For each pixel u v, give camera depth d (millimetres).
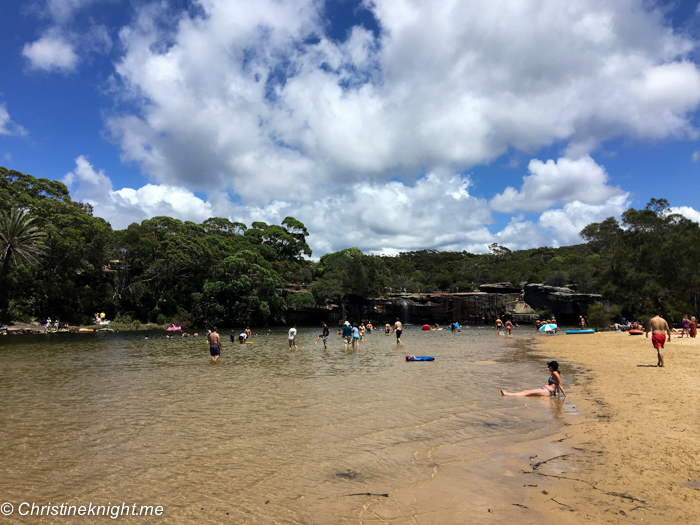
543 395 12344
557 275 91500
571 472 6406
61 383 14922
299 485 6176
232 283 60875
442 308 83938
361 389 13594
